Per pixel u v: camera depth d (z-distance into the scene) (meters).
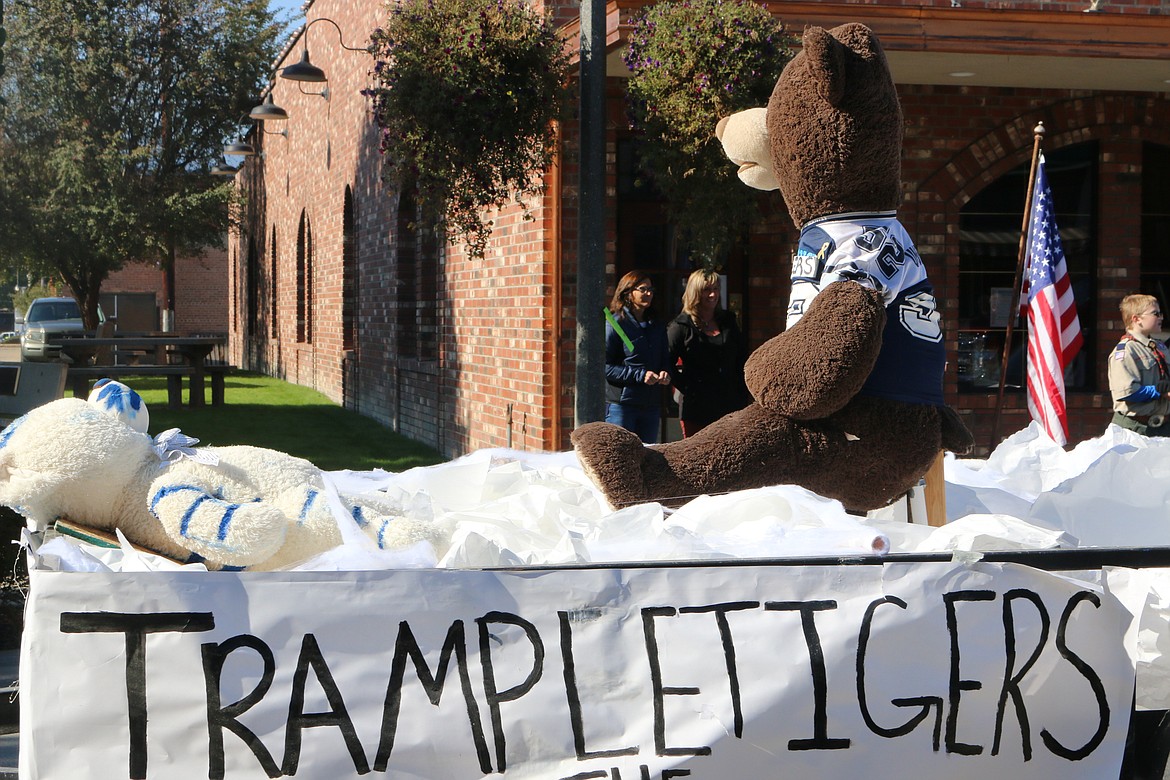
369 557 2.46
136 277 47.34
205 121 31.36
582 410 6.43
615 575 2.36
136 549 2.63
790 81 3.39
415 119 7.52
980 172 9.65
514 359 9.48
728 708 2.37
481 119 7.41
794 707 2.40
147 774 2.18
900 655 2.46
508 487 3.81
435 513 3.40
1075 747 2.55
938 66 8.73
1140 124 9.86
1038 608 2.53
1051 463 4.63
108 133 30.09
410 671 2.27
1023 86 9.59
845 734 2.43
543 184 8.72
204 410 17.38
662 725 2.35
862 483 3.28
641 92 7.20
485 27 7.39
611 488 3.23
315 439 13.41
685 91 7.00
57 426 2.68
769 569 2.42
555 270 8.76
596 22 6.27
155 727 2.18
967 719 2.49
